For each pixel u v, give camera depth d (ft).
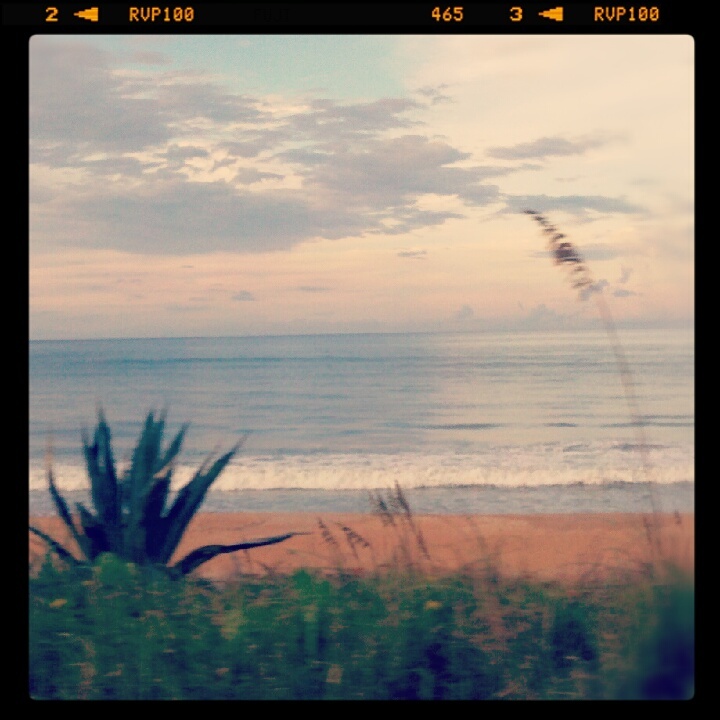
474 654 12.38
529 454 35.83
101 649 12.41
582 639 12.80
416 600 13.43
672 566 14.79
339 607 13.23
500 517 24.38
